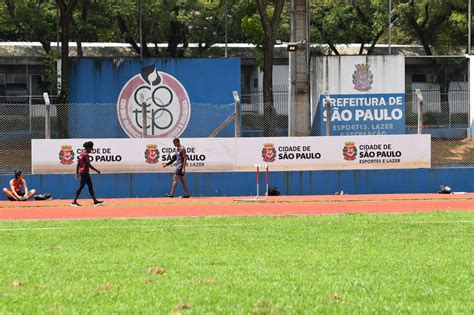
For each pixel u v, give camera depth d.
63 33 63.44
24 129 67.62
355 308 14.16
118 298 15.30
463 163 51.81
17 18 95.81
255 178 45.81
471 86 68.75
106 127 59.62
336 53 103.44
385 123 60.72
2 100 98.50
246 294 15.60
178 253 21.77
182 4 99.19
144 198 44.66
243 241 24.33
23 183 44.53
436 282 16.81
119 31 105.06
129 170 45.56
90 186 40.41
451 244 23.12
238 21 99.56
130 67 62.59
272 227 28.36
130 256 21.16
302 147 45.91
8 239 25.56
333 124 60.53
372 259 20.22
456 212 34.06
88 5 89.44
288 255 21.12
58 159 45.34
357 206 38.12
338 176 46.06
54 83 82.75
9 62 100.38
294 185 45.88
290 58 53.22
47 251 22.41
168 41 104.56
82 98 63.09
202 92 62.06
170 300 15.05
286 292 15.76
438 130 67.31
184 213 35.38
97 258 20.83
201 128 60.28
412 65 99.62
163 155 45.69
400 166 46.41
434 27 99.50
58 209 38.03
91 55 102.50
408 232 26.27
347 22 101.69
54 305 14.64
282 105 72.06
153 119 59.78
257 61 96.19
